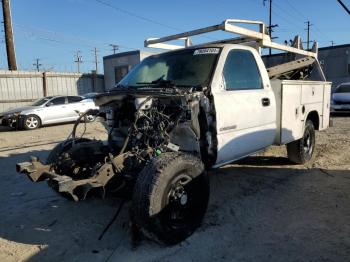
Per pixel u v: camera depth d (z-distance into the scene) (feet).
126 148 14.52
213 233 13.15
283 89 18.37
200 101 13.99
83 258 11.75
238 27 17.12
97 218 14.93
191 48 16.94
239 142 15.70
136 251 12.03
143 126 13.92
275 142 18.75
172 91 13.78
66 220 14.85
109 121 16.11
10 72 69.56
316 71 28.07
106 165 12.42
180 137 14.61
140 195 11.50
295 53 25.22
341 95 54.65
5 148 33.19
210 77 14.85
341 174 20.04
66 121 53.62
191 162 12.66
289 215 14.62
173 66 16.47
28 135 43.21
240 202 16.16
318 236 12.71
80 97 56.03
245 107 15.88
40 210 16.08
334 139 31.27
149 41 21.06
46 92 75.51
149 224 11.51
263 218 14.39
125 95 14.20
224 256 11.58
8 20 68.95
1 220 15.12
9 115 49.93
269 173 20.65
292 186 18.24
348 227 13.35
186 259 11.44
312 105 21.84
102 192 12.35
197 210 13.07
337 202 15.83
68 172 14.71
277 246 12.10
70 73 81.51
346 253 11.50
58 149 15.85
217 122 14.47
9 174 22.52
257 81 17.44
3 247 12.72
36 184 20.13
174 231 12.15
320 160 23.32
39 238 13.34
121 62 94.22
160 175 11.65
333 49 84.07
